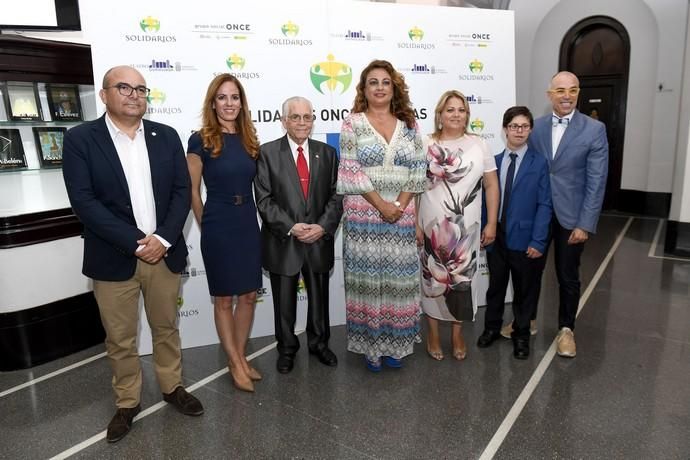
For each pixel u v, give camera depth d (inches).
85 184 79.4
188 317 125.3
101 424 92.7
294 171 101.6
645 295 157.2
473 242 108.5
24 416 95.7
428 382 105.3
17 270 112.6
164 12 112.6
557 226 115.2
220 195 94.6
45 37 132.2
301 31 124.0
